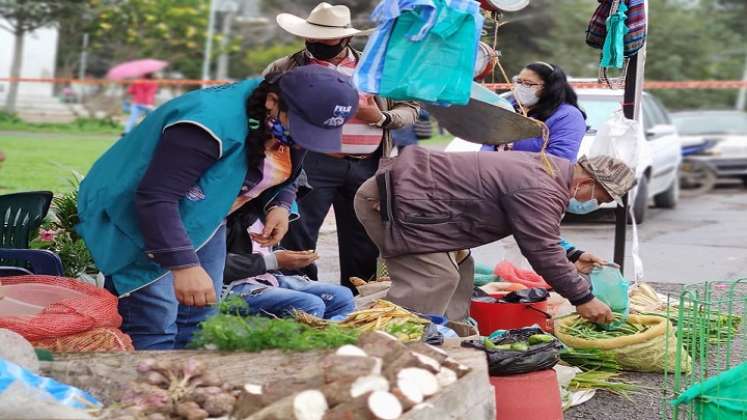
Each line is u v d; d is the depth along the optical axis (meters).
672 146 16.56
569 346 6.46
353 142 7.28
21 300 4.88
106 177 4.79
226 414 3.78
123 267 4.88
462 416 3.94
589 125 12.36
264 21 34.53
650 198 17.34
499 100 6.25
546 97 7.73
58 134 26.45
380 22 5.49
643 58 7.89
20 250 5.93
